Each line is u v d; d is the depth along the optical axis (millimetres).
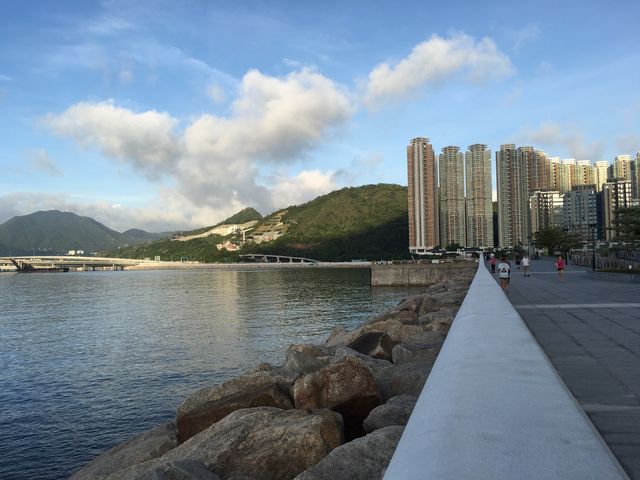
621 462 3160
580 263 56438
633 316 12211
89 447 18391
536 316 12742
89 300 79875
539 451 1625
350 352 13125
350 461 5430
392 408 8086
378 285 99812
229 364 30266
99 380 27281
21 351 36438
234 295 82312
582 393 5113
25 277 185375
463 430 1821
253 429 7641
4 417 21547
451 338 3736
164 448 10180
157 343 38000
